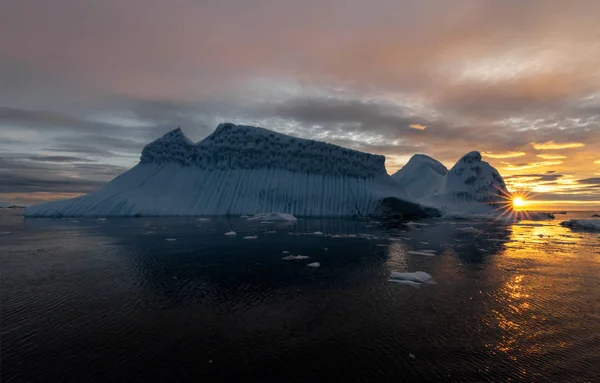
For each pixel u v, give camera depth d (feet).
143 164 227.40
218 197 210.59
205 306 46.91
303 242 102.68
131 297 50.49
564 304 48.49
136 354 33.65
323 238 111.96
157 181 217.15
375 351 34.47
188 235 116.78
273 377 29.78
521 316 43.93
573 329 40.14
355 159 224.94
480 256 82.99
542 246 101.04
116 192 208.13
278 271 66.18
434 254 84.99
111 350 34.42
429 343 36.35
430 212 223.51
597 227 161.07
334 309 45.96
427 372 30.71
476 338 37.55
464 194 250.37
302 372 30.63
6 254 82.38
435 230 141.69
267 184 216.13
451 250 91.45
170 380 29.22
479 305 47.80
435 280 60.54
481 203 250.16
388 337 37.65
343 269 68.03
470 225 174.50
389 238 113.80
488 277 62.69
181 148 226.79
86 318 42.57
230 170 221.05
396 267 70.03
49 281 58.85
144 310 45.37
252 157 222.69
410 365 31.89
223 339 36.99
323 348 35.09
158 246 94.12
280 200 211.61
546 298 51.06
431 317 43.39
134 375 29.91
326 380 29.40
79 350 34.42
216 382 28.94
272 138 224.53
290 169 221.87
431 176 290.76
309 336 37.83
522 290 55.01
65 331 38.83
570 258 81.46
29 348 34.81
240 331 38.99
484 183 256.11
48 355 33.42
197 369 30.96
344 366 31.65
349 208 212.23
